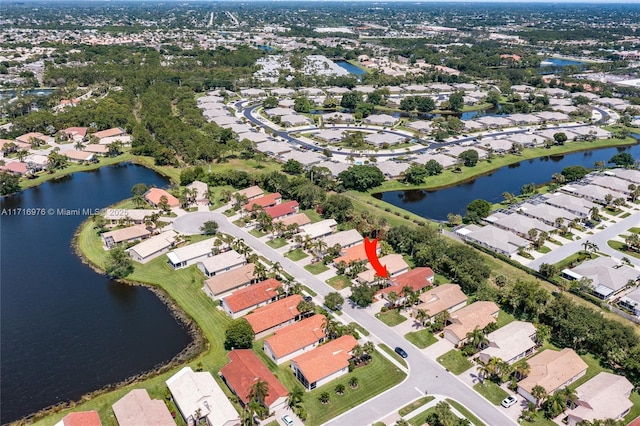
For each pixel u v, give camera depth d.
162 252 172.50
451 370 117.56
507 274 160.75
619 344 120.50
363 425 101.31
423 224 193.62
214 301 145.88
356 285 153.00
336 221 197.25
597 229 195.00
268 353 122.62
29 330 133.62
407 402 107.69
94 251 174.75
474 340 122.62
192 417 99.94
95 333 132.62
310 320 129.12
